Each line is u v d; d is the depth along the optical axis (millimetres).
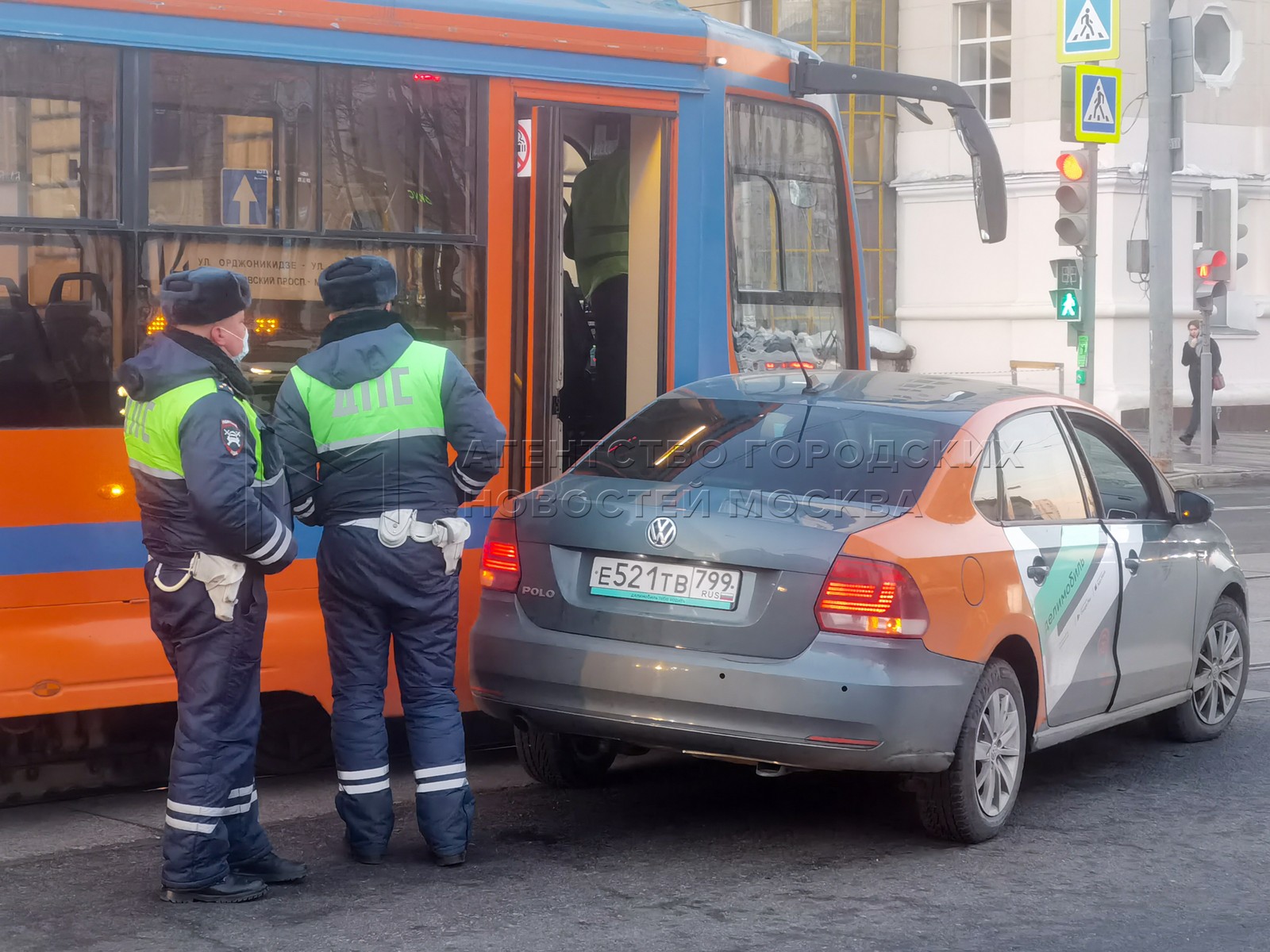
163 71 5824
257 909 4727
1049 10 26250
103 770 5906
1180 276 26141
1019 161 26750
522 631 5441
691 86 7195
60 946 4379
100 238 5730
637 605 5254
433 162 6449
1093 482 6488
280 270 6102
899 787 5496
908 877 5188
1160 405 19266
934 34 28031
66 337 5680
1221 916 4840
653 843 5547
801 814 5973
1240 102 27422
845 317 8289
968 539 5445
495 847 5461
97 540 5758
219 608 4695
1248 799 6324
